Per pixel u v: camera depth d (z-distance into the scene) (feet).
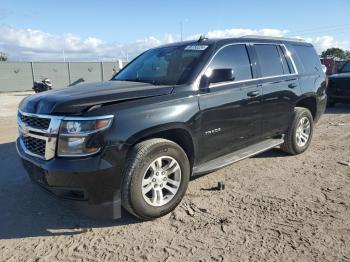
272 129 18.06
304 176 16.88
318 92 21.27
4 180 17.12
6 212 13.73
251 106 16.29
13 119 39.22
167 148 12.57
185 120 13.24
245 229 12.01
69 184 11.36
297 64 19.99
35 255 10.87
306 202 13.96
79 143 11.17
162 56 16.52
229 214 13.10
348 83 38.11
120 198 11.87
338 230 11.80
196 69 14.30
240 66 16.17
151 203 12.50
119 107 11.76
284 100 18.48
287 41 20.04
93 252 10.95
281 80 18.24
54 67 137.28
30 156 12.49
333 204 13.73
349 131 26.55
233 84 15.44
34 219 13.14
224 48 15.62
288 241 11.22
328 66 88.99
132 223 12.66
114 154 11.41
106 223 12.69
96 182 11.28
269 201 14.12
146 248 11.07
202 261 10.34
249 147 17.30
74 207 12.01
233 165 18.60
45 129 11.74
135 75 16.40
